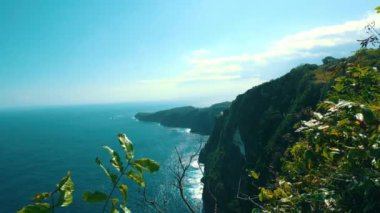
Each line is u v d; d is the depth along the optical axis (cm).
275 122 8700
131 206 3897
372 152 319
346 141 375
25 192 10344
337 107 344
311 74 8031
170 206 7294
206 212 7088
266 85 10419
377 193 343
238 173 9000
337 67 479
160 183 9269
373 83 394
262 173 5019
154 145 17200
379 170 347
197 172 10006
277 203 464
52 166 13975
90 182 10781
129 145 223
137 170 218
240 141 9912
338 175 368
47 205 181
